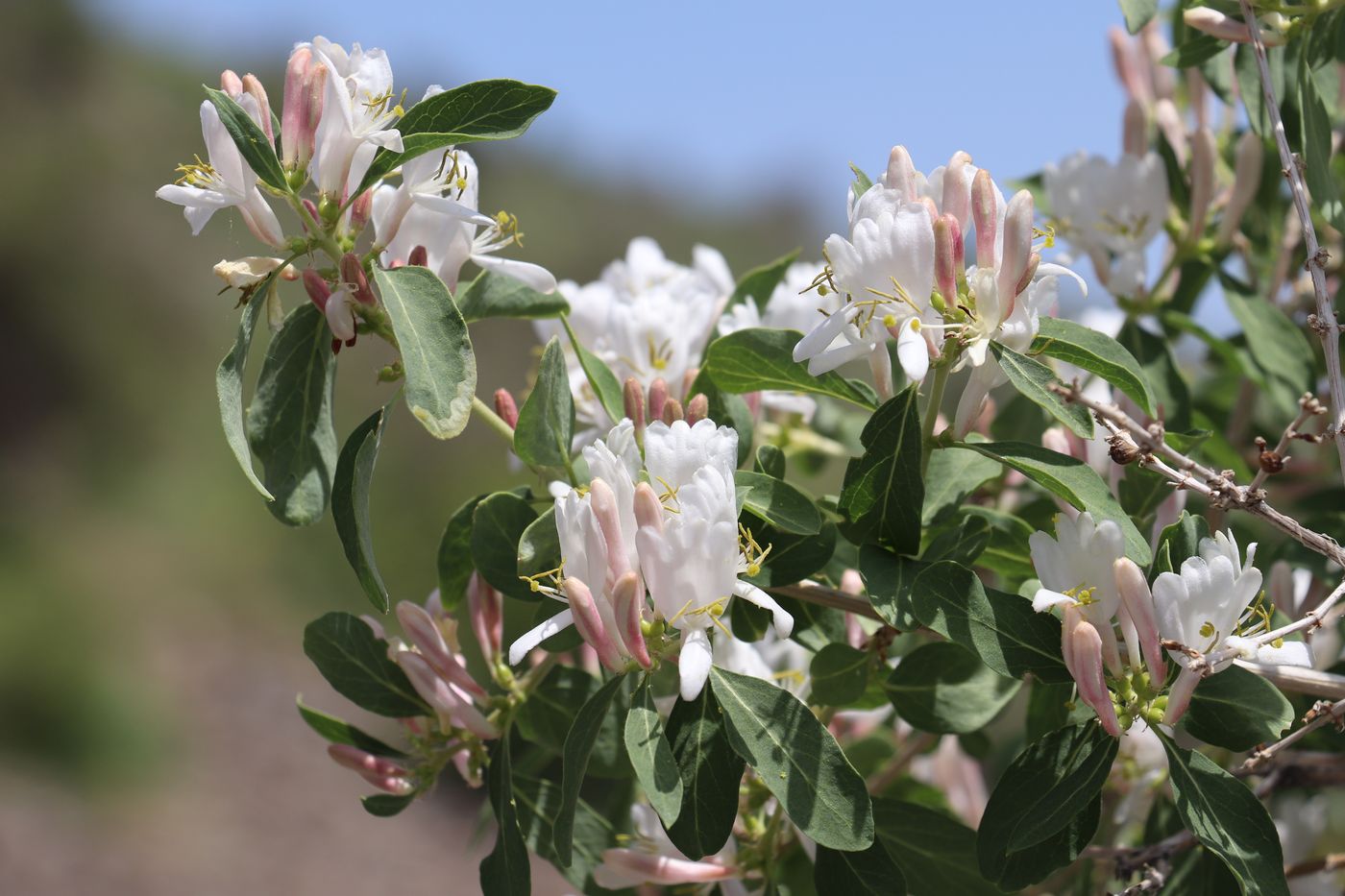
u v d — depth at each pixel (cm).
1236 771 61
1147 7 62
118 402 425
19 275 423
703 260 69
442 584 60
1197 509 67
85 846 281
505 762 58
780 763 53
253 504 419
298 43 56
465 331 55
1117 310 68
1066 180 67
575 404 63
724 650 60
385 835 311
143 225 457
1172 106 68
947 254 54
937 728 59
